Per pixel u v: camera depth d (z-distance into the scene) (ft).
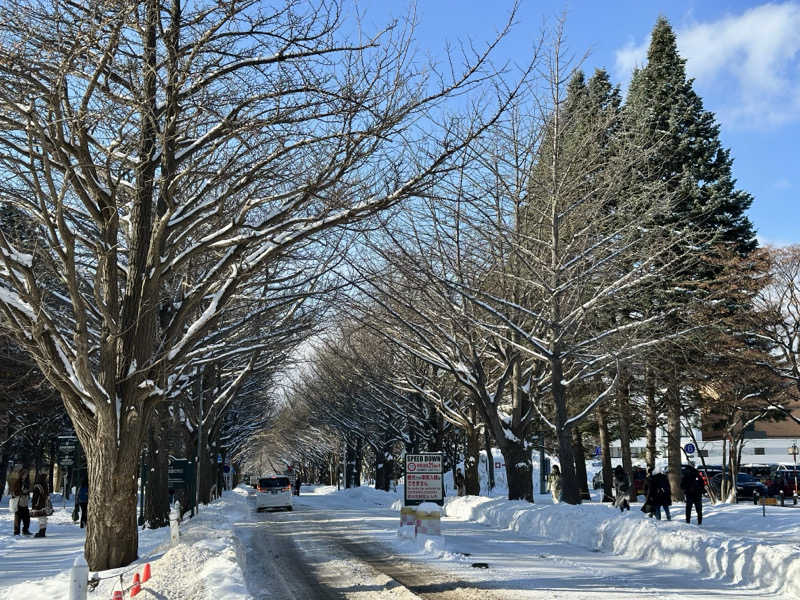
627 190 91.71
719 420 121.39
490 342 91.71
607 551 55.72
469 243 84.74
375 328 87.15
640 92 122.83
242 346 80.38
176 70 42.16
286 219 52.24
